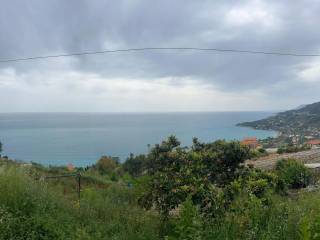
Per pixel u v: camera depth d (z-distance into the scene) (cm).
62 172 1853
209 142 780
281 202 672
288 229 550
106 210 794
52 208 688
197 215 561
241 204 607
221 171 737
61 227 627
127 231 664
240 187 673
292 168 1176
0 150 4300
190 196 608
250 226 558
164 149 757
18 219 607
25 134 16850
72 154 7469
